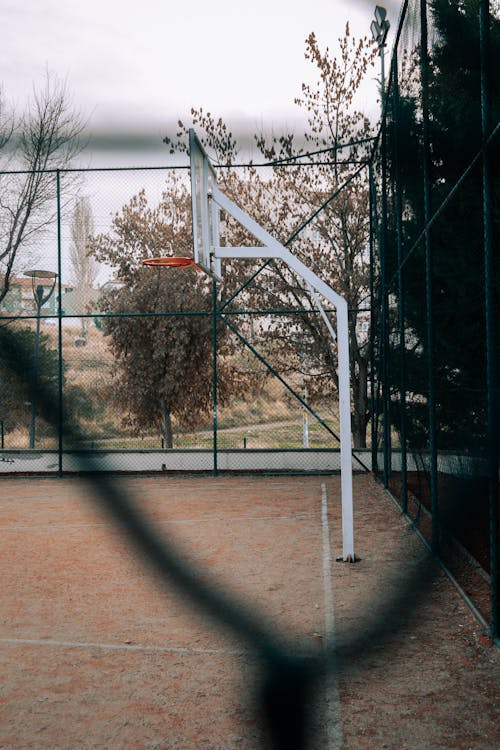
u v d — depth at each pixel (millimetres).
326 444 16828
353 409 13789
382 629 1360
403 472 8211
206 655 3850
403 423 8094
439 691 3297
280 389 14484
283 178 13633
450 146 6113
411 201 7637
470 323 5871
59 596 5145
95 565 6109
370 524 7930
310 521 8156
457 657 3748
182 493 10508
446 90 5969
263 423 16000
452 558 5652
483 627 4180
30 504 9734
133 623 4477
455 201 6008
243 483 11641
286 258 6391
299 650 1628
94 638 4195
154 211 13625
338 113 13797
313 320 13523
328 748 2715
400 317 7773
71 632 4324
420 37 6023
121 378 13570
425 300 6887
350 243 13477
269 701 1614
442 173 6355
